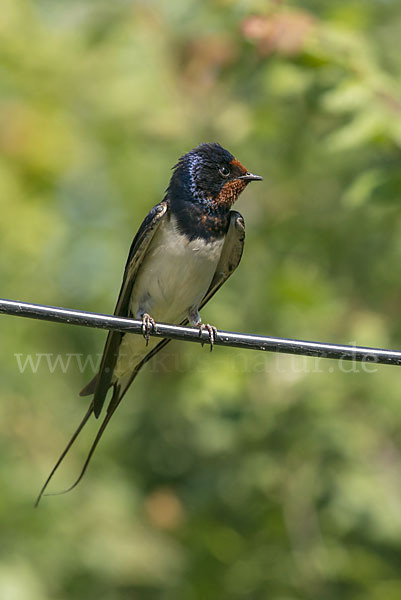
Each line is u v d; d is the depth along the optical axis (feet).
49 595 43.11
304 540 41.14
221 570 42.55
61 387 48.42
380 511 40.91
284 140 44.37
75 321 23.75
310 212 45.85
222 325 42.42
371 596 40.68
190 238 29.68
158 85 46.70
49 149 47.96
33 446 47.03
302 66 34.04
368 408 42.06
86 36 46.55
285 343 23.97
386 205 32.60
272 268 44.50
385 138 32.45
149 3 44.91
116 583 44.34
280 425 40.68
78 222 49.06
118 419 46.47
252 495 41.88
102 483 45.47
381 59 42.93
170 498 43.24
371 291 44.50
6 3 48.93
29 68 49.06
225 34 38.73
